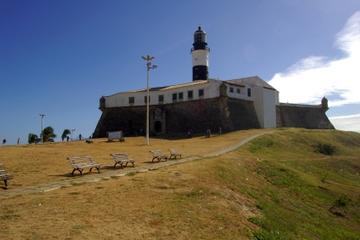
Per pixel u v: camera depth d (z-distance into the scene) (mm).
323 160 52375
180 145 54625
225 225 16938
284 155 52750
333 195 34438
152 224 15211
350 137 78562
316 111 96312
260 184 29672
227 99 76562
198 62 96438
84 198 18016
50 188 20625
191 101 79812
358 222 29438
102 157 37656
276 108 89312
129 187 20734
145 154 41406
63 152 41438
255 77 88125
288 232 20000
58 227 13648
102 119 88188
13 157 34531
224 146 51312
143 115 84562
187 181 23172
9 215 14844
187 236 14680
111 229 14039
